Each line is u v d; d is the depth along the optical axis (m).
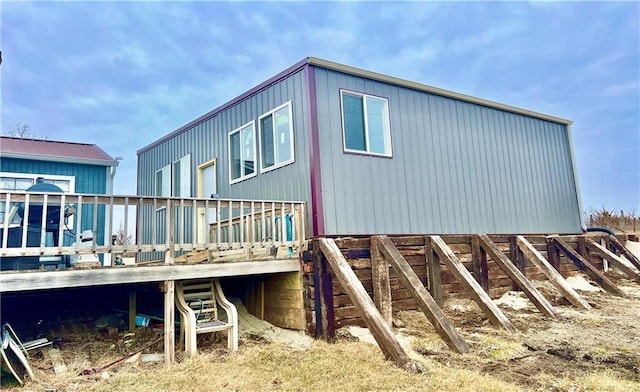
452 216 8.78
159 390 4.34
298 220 6.75
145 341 6.27
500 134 10.27
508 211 9.99
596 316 7.18
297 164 7.30
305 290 6.61
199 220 10.06
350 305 6.59
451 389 4.09
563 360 4.97
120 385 4.50
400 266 6.32
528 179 10.68
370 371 4.68
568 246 9.99
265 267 6.39
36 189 6.67
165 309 5.51
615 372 4.52
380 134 7.95
